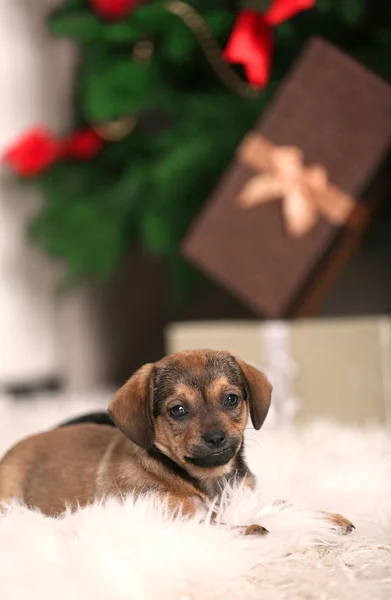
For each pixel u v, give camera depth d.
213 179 1.65
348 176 1.32
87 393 1.80
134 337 2.09
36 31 1.90
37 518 0.85
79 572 0.76
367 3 1.60
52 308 1.94
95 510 0.84
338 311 1.81
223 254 1.34
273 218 1.34
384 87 1.33
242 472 0.93
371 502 0.91
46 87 1.92
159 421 0.90
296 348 1.30
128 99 1.60
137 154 1.76
